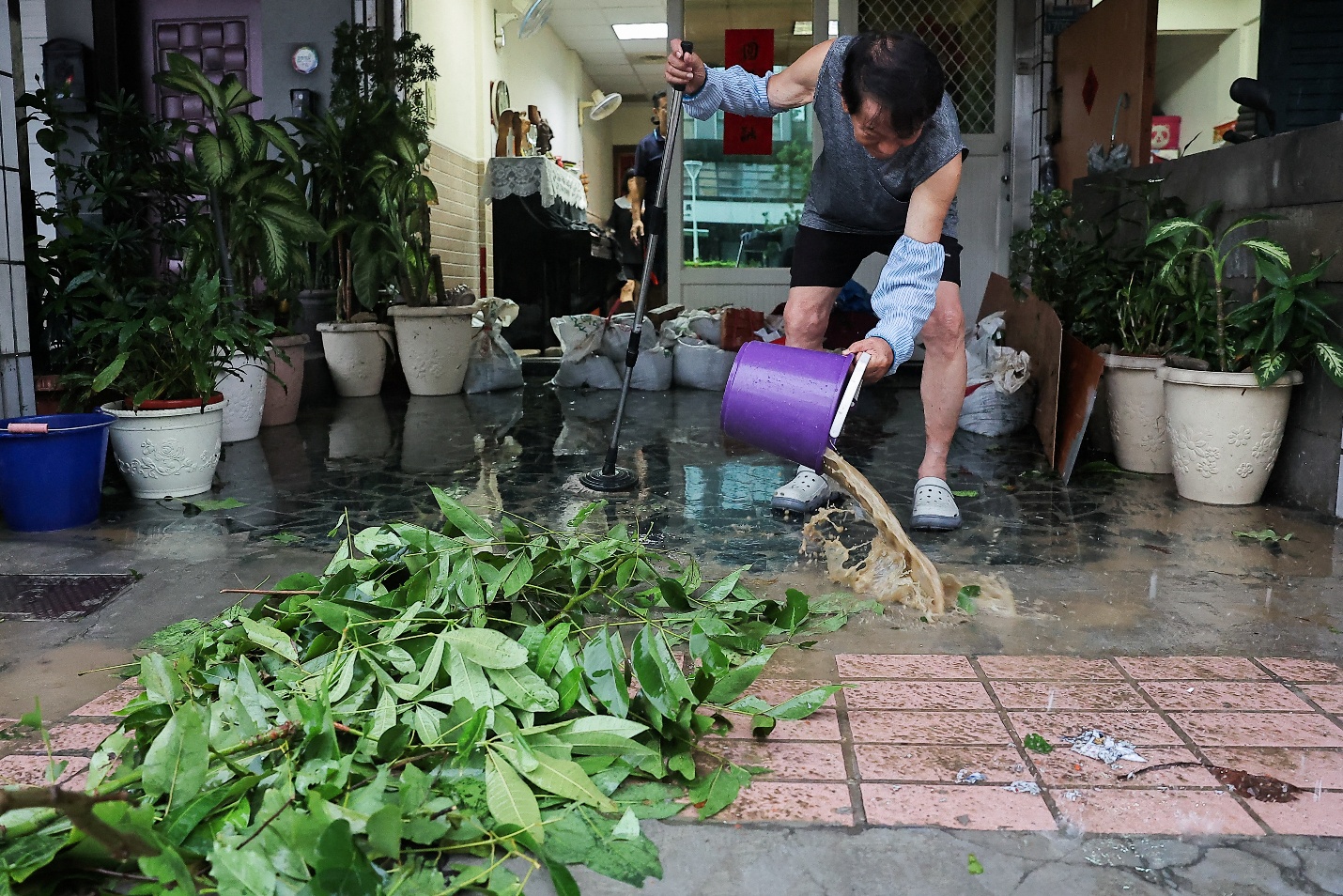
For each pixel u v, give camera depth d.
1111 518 2.98
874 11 6.28
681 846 1.28
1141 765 1.48
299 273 4.67
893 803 1.38
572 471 3.64
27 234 3.68
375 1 6.04
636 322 3.32
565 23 11.31
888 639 2.02
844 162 2.57
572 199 8.37
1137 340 3.64
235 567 2.51
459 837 1.22
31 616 2.17
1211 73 9.48
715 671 1.58
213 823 1.23
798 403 2.10
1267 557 2.58
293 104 6.05
